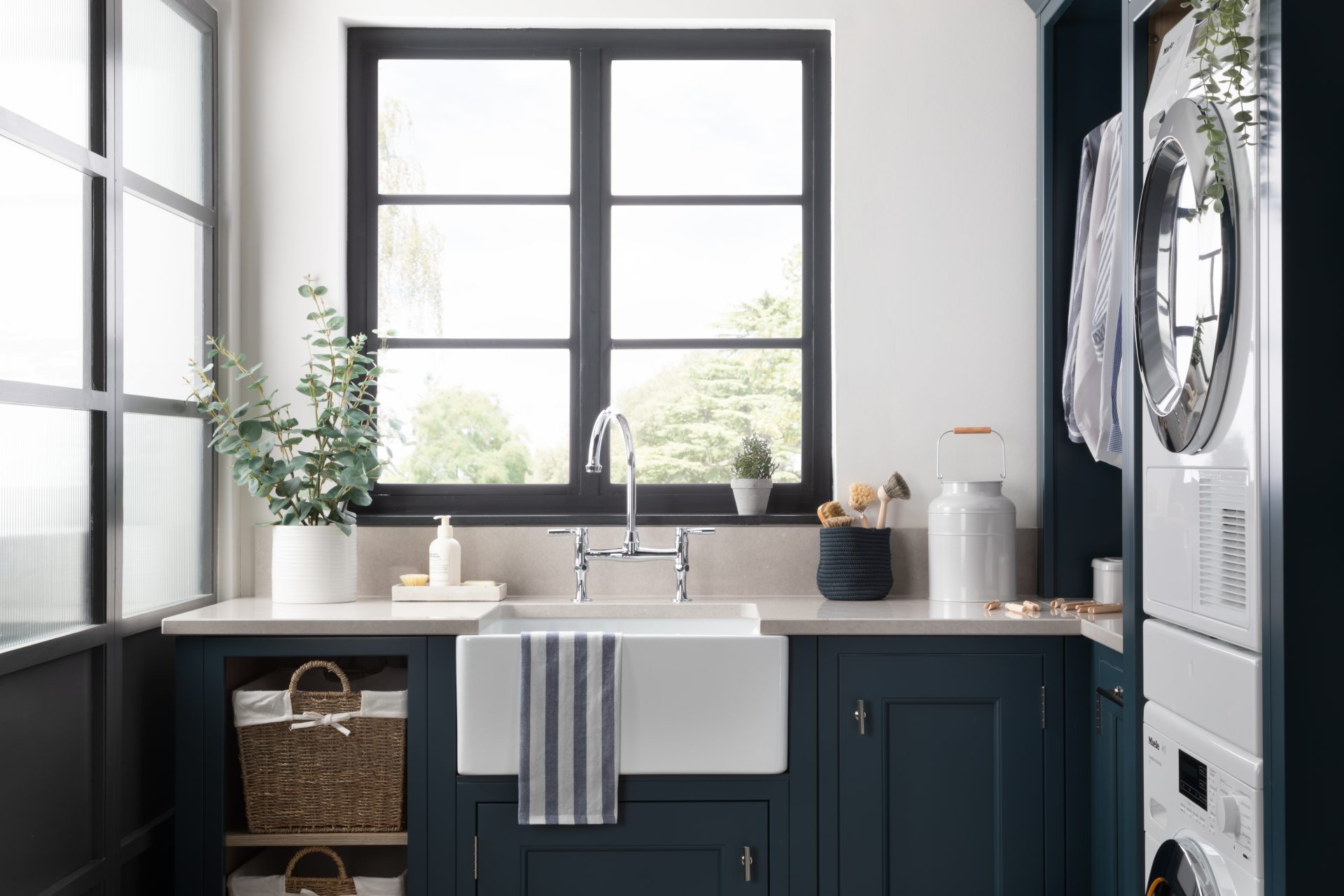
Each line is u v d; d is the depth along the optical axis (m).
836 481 2.79
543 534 2.77
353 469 2.54
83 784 2.11
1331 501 1.37
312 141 2.79
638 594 2.76
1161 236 1.70
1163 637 1.74
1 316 1.83
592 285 2.90
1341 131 1.37
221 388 2.71
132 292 2.31
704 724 2.23
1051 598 2.66
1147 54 1.96
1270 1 1.39
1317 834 1.37
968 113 2.79
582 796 2.21
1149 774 1.79
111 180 2.18
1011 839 2.28
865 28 2.80
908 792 2.29
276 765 2.29
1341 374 1.36
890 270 2.79
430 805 2.24
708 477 2.92
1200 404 1.54
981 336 2.78
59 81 2.02
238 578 2.74
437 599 2.60
